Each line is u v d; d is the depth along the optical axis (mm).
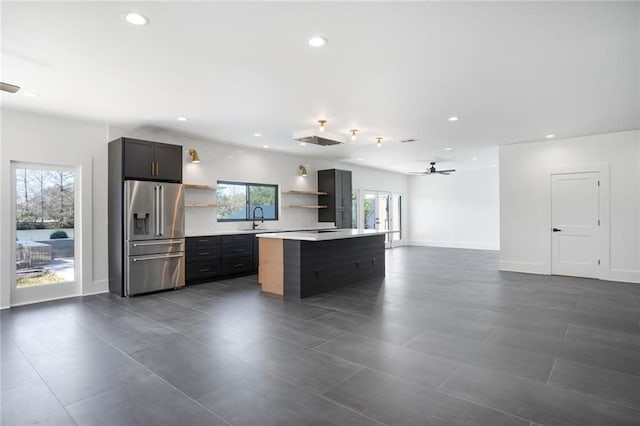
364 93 3887
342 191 8695
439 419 1961
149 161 5176
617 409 2053
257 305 4434
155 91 3811
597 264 6016
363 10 2268
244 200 7316
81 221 4988
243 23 2430
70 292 4934
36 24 2420
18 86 3605
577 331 3398
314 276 4988
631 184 5711
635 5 2211
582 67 3195
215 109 4469
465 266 7547
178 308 4309
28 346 3080
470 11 2285
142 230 5109
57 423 1959
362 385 2355
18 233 4547
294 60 3041
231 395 2236
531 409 2057
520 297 4770
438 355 2846
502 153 6910
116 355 2879
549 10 2275
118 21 2391
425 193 12195
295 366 2656
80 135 5000
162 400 2184
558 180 6359
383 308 4262
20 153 4492
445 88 3736
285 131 5688
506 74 3348
